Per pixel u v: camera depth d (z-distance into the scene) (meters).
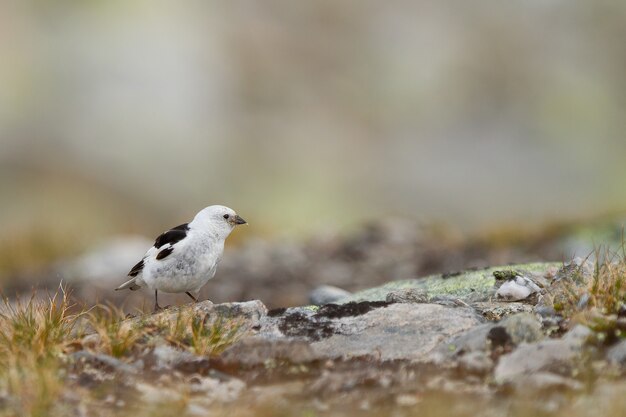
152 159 28.45
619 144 31.19
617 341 5.96
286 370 6.06
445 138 31.78
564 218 16.02
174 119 29.39
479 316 6.88
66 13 30.03
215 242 7.22
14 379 5.57
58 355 6.18
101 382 5.84
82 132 28.38
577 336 5.91
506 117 32.34
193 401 5.62
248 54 32.16
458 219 23.02
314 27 33.81
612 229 13.91
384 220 17.61
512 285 7.54
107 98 29.03
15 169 27.58
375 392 5.60
